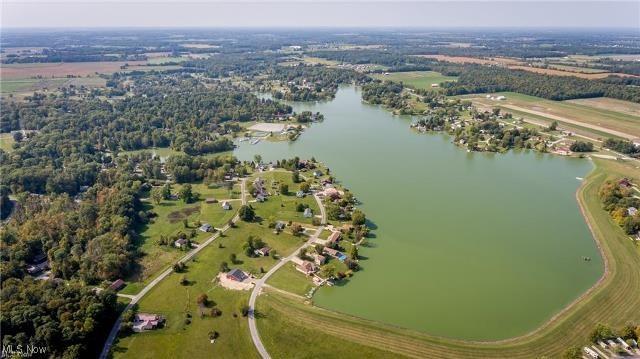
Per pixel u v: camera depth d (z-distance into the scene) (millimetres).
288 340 137125
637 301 155750
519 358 131000
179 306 152625
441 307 154125
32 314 134500
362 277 170500
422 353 132375
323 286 164375
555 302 157375
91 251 177625
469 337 140000
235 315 147625
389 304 155125
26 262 176875
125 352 133125
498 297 160125
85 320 134625
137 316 145625
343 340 136875
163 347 134875
